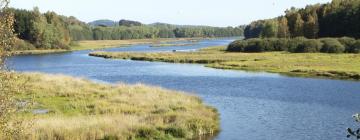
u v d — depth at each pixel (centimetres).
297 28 16875
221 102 4581
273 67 8688
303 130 3228
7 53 1712
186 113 3369
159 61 11050
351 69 7781
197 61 10481
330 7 17175
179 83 6394
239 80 6800
